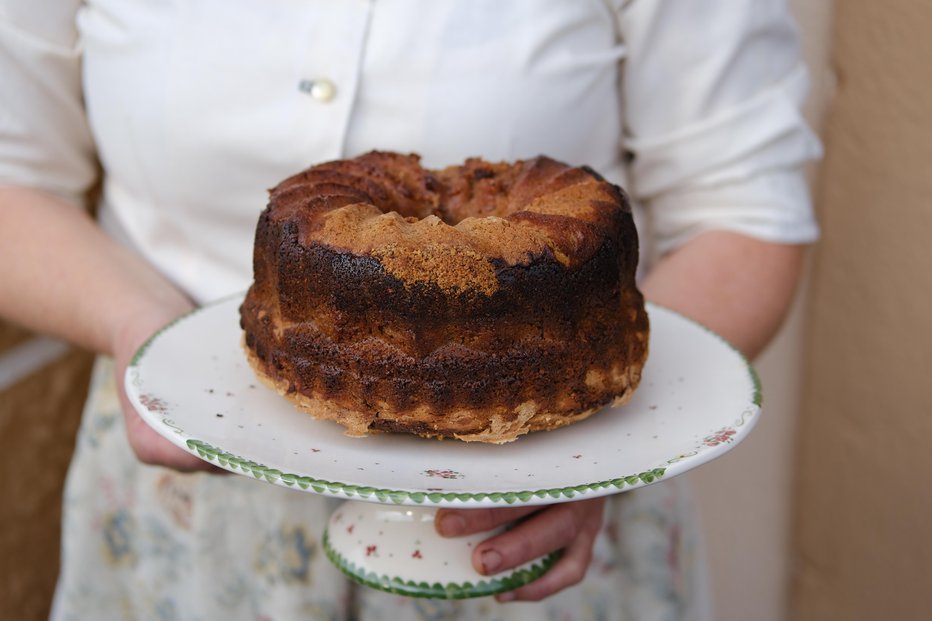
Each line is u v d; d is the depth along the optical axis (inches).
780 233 36.1
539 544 29.5
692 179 36.9
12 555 50.4
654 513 37.4
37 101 36.2
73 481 38.7
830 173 43.5
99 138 35.9
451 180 30.5
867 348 43.3
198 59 33.3
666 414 28.0
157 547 37.8
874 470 43.8
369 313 26.7
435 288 26.3
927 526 41.6
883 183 41.4
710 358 30.2
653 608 37.8
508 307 26.6
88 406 38.9
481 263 26.4
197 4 33.2
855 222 42.8
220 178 34.5
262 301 28.8
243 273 36.1
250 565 36.7
